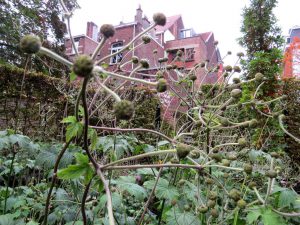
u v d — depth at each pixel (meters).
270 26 9.80
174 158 1.51
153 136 4.16
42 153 1.66
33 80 6.12
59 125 4.49
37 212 2.34
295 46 9.02
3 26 15.14
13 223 1.78
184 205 1.84
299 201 1.75
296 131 5.83
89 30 26.58
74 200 2.20
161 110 4.71
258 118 4.64
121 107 0.75
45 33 15.92
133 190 1.77
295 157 5.74
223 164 1.42
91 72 0.75
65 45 17.80
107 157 2.21
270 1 9.88
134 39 1.19
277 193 1.78
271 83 6.52
